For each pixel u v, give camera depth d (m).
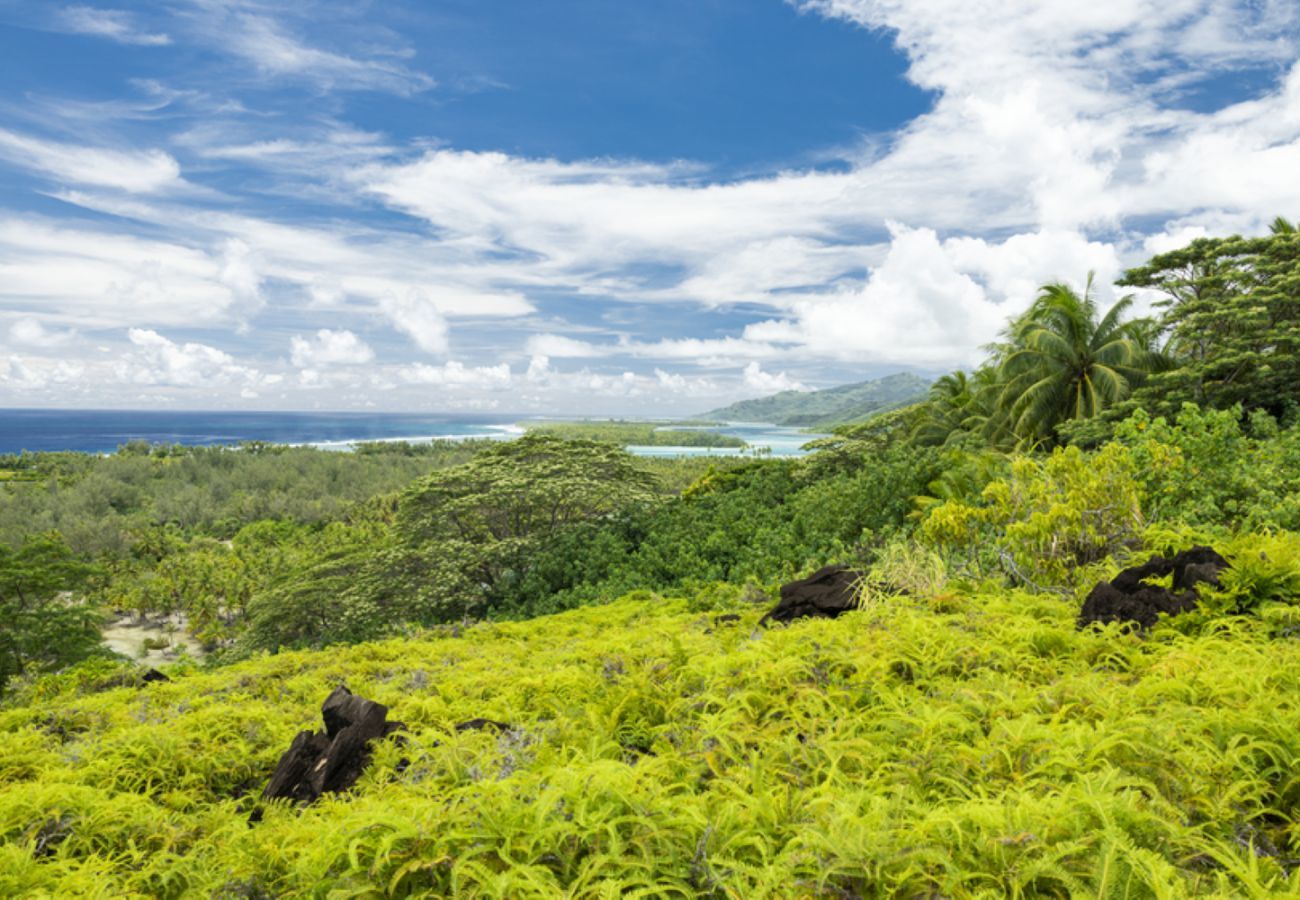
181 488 161.38
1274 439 13.16
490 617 24.83
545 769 3.01
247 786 5.00
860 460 30.41
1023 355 30.97
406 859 2.40
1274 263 26.42
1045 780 2.55
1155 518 8.34
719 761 3.22
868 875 2.04
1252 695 3.14
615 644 7.46
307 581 33.66
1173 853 2.16
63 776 4.73
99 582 80.25
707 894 2.20
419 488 33.69
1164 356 29.73
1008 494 8.03
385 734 4.62
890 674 4.22
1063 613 5.61
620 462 36.16
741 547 21.30
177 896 3.20
